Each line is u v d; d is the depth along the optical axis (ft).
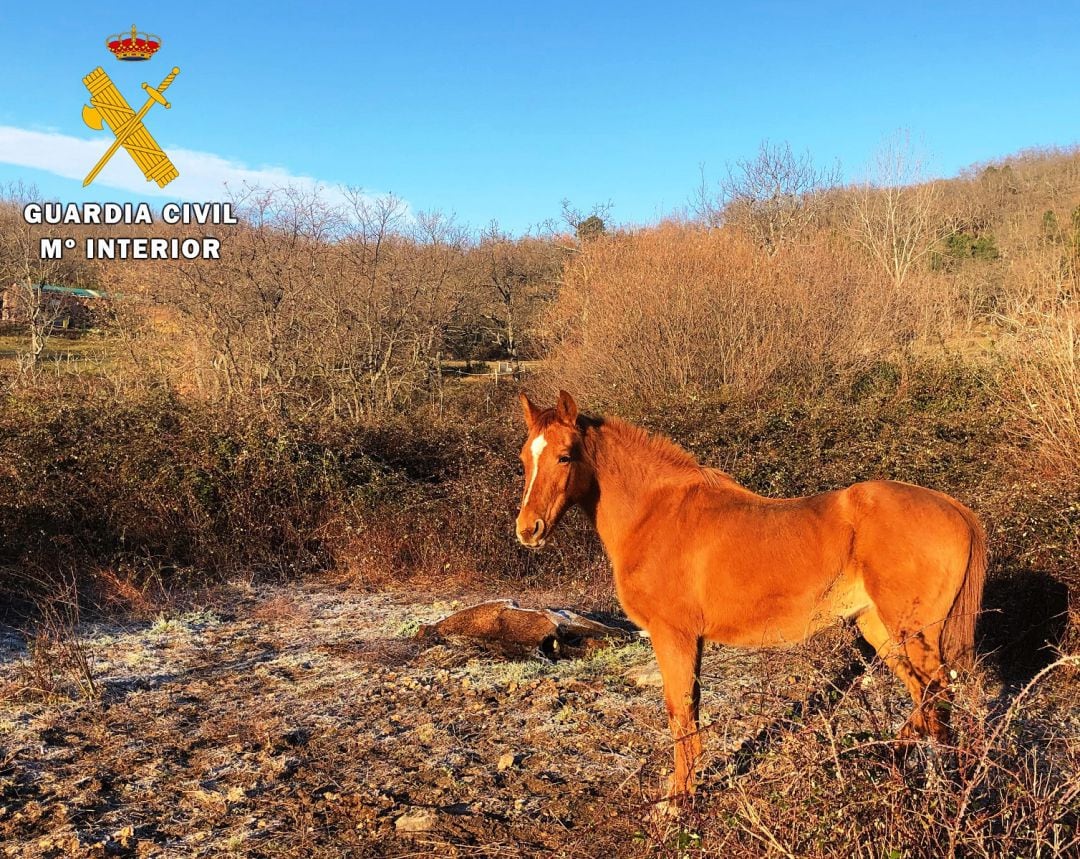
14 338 82.38
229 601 25.12
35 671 17.92
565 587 25.68
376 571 27.37
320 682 18.51
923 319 54.95
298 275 52.90
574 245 83.76
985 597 18.13
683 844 9.59
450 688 18.08
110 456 29.68
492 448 35.40
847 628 14.06
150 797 13.55
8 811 13.01
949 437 31.55
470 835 12.36
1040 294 31.68
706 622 12.96
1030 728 14.53
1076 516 18.62
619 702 17.03
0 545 25.02
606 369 49.93
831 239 69.77
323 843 12.21
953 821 8.80
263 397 39.50
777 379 45.32
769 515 12.73
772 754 10.03
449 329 69.77
